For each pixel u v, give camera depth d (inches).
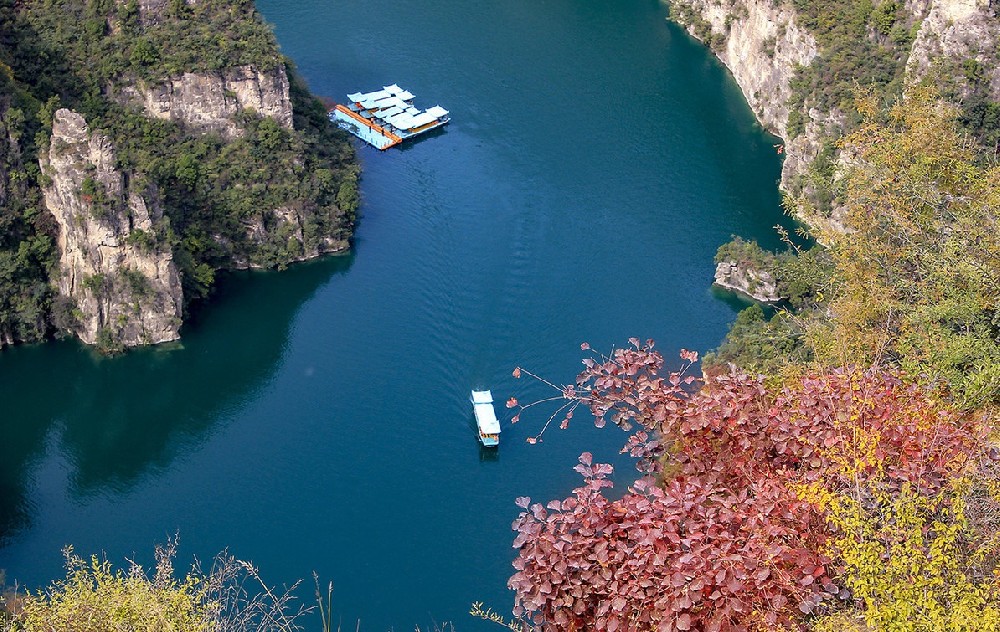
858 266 3727.9
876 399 2181.3
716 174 7485.2
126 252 6146.7
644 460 2193.7
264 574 4709.6
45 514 5152.6
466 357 5920.3
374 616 4525.1
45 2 7047.2
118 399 5910.4
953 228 3599.9
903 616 1823.3
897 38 7214.6
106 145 6082.7
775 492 1947.6
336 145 7372.1
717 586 1893.5
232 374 6013.8
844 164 6299.2
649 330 6058.1
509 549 4840.1
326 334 6136.8
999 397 2741.1
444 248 6683.1
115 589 2615.7
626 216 6993.1
